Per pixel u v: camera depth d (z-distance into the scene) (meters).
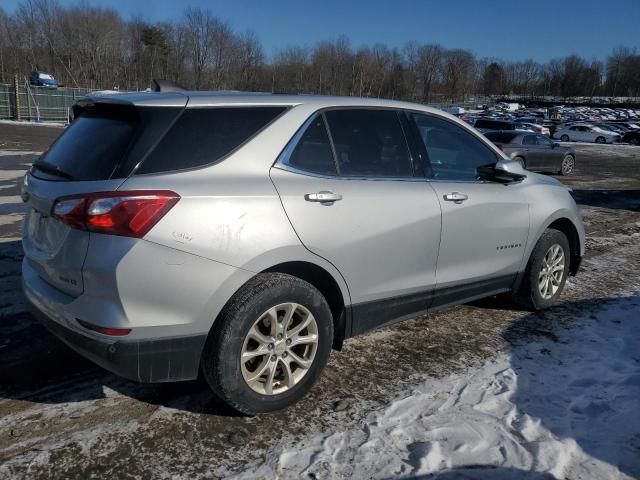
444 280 4.02
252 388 3.08
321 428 3.12
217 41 61.59
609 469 2.84
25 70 64.88
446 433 3.09
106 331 2.72
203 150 2.99
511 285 4.69
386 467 2.80
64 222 2.81
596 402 3.46
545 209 4.76
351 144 3.57
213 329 2.96
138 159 2.83
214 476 2.70
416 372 3.81
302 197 3.17
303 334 3.27
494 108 83.88
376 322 3.70
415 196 3.74
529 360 4.03
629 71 122.56
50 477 2.66
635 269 6.66
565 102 110.00
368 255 3.47
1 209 8.48
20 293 4.97
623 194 13.77
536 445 3.01
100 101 3.19
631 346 4.31
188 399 3.37
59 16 64.69
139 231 2.69
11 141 21.39
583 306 5.21
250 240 2.95
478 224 4.16
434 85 86.75
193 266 2.81
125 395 3.40
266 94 3.47
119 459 2.81
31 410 3.20
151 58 64.00
